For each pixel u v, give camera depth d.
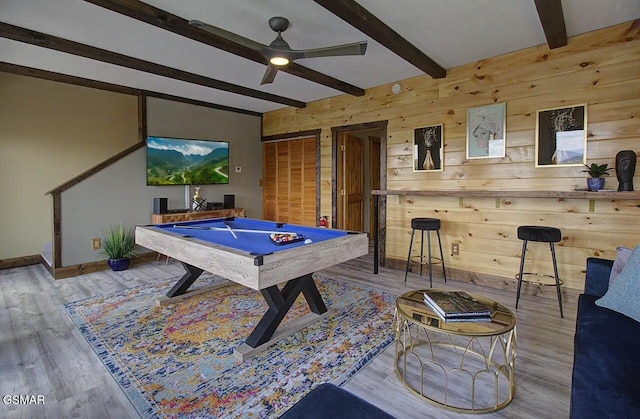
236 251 2.21
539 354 2.34
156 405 1.83
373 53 3.53
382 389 1.97
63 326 2.75
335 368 2.18
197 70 4.09
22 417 1.73
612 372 1.33
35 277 4.10
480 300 2.05
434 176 4.17
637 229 2.98
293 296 2.60
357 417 1.19
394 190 4.16
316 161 5.61
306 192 5.85
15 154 4.46
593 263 2.23
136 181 4.82
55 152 4.73
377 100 4.70
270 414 1.76
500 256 3.74
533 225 3.50
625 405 1.16
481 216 3.85
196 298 3.37
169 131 5.20
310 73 3.97
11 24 2.87
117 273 4.29
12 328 2.72
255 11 2.66
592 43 3.08
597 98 3.09
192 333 2.64
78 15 2.73
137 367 2.18
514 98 3.54
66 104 4.78
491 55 3.61
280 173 6.26
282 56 2.74
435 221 3.84
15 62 3.88
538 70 3.38
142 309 3.10
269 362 2.25
